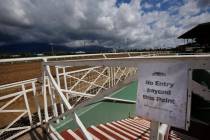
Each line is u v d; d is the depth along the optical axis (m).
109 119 4.70
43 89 3.04
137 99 1.10
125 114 5.64
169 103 0.95
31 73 10.90
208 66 0.85
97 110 4.09
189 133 5.00
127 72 7.70
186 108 0.89
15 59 2.91
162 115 0.97
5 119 3.86
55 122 3.24
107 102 4.57
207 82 4.48
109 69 5.79
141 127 4.46
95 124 4.05
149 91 1.04
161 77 0.99
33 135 2.99
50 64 2.56
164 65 0.98
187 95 0.89
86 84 5.62
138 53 10.16
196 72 4.45
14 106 4.74
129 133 3.80
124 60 1.27
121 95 5.40
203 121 5.17
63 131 3.14
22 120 3.60
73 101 4.50
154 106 1.01
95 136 3.33
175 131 5.18
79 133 3.22
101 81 6.27
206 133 4.81
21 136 2.96
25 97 3.15
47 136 2.95
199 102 5.21
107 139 3.22
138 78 1.11
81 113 3.56
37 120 3.56
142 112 1.06
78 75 5.58
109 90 1.53
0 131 2.72
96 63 1.59
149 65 1.06
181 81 0.92
